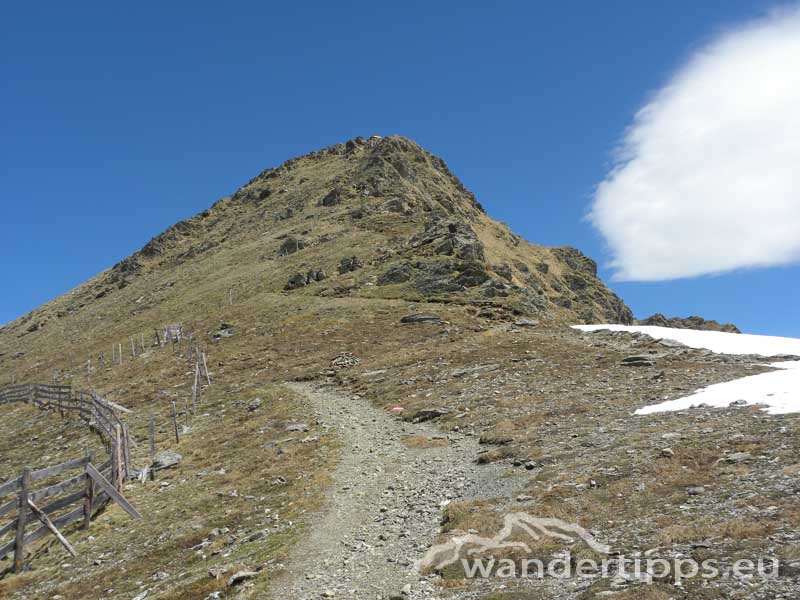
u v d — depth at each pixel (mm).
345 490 19203
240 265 111250
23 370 85375
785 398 21078
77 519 21688
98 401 40500
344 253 95438
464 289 68062
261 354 53656
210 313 77625
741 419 19172
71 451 36000
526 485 16734
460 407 29469
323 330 58031
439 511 16125
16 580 16781
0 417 56344
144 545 17719
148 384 51031
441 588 11180
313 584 12336
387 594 11336
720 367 31031
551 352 39875
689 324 114625
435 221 96188
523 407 27422
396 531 15062
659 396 25625
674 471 15062
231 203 192125
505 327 52781
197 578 13844
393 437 26453
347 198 145375
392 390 36312
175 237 170000
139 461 29203
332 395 38094
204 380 48688
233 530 17375
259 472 23297
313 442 26531
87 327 109000
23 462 36562
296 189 174875
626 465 16344
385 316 60188
